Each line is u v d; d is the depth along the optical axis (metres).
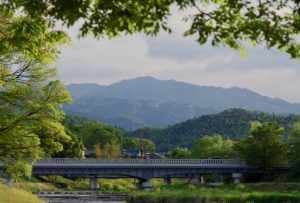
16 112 31.38
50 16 11.25
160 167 108.12
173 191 77.00
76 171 104.44
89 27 11.45
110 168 106.25
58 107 32.50
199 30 11.09
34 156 32.94
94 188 116.81
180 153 181.25
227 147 144.88
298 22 10.64
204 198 62.69
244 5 10.73
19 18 15.66
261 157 103.88
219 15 10.97
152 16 10.76
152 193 78.44
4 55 26.27
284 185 80.31
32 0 11.02
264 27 10.63
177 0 10.52
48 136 34.28
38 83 31.62
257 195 58.56
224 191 72.06
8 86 30.06
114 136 191.38
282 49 10.92
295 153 107.12
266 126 104.19
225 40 11.15
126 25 10.99
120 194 100.94
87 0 10.80
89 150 180.25
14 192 49.50
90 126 196.50
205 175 141.50
